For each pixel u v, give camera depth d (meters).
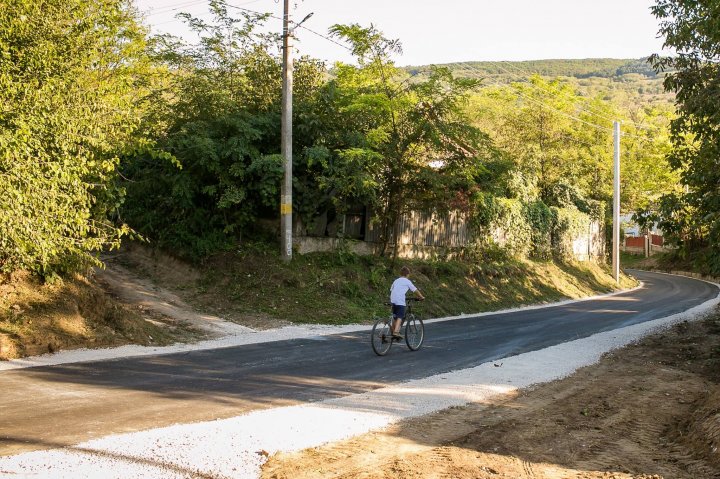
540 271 33.78
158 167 20.78
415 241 26.47
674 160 14.46
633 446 7.25
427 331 17.28
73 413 7.38
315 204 21.22
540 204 37.16
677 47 13.77
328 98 21.48
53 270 13.03
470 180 23.75
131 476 5.42
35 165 11.28
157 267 19.94
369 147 21.34
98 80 14.05
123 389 8.77
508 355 13.41
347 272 21.09
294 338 14.80
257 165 19.28
